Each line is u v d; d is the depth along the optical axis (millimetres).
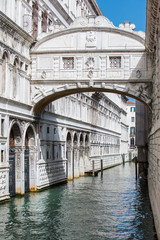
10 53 21922
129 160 85062
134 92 24078
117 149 74250
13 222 18109
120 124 78812
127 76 24047
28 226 17453
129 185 34094
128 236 15914
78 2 43812
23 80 24047
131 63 24094
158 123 14727
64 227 17422
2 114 20719
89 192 28812
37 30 28188
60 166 33438
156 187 16328
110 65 24391
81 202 24062
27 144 26297
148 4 15820
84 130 42812
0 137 20469
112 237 15797
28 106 24594
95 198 25875
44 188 28594
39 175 27234
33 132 26312
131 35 24078
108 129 61219
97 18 24422
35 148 26438
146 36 20781
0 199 20828
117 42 24312
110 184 34719
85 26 24484
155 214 16453
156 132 16484
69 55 24672
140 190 30438
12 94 22250
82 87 24516
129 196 27062
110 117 65438
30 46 25328
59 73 24734
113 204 23547
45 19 30484
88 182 36125
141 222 18422
